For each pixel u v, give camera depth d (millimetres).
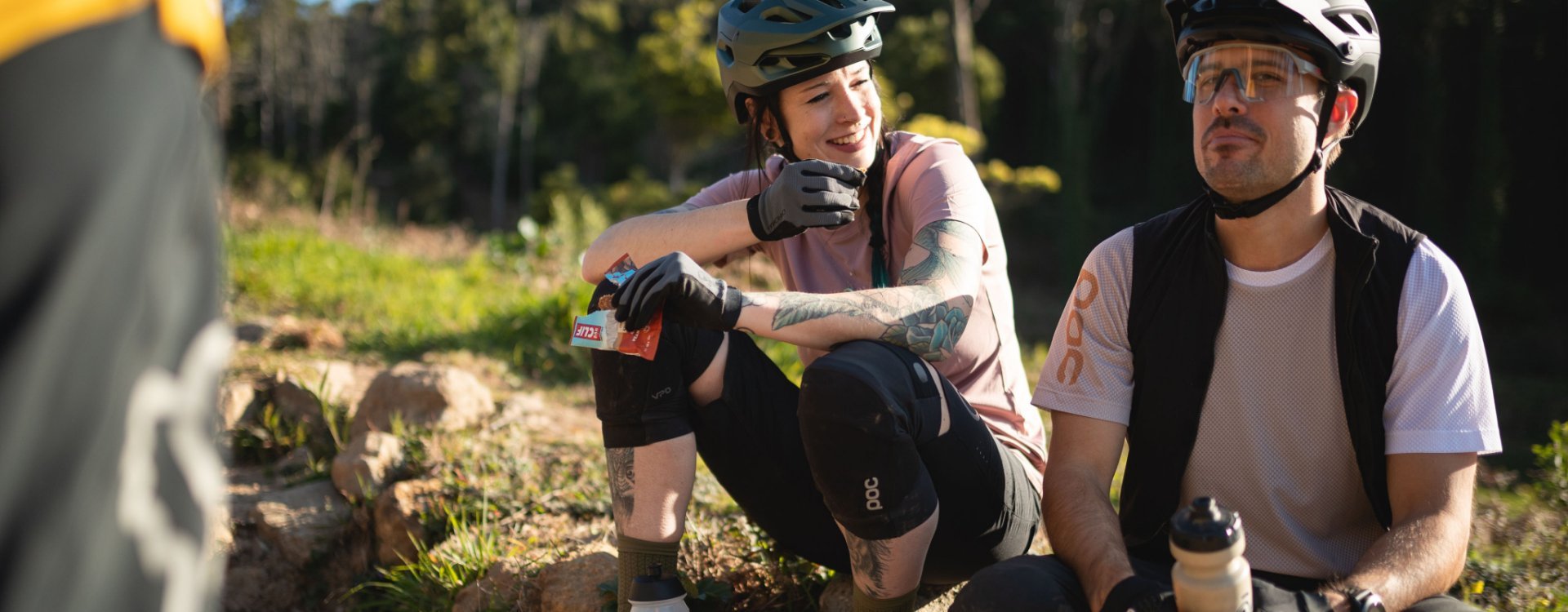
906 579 1788
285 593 3283
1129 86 40750
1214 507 1324
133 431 683
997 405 2119
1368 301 1616
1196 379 1712
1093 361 1788
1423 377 1598
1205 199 1742
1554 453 4129
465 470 3369
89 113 680
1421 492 1600
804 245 2230
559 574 2514
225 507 3439
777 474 2029
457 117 60375
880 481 1715
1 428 637
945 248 1972
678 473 1943
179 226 726
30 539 642
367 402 3971
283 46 57125
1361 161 27859
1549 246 23484
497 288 9766
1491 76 23453
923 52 34031
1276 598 1395
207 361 744
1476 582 2584
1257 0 1570
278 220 14609
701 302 1758
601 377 1928
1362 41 1617
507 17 63750
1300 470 1696
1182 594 1323
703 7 38375
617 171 57438
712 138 40250
